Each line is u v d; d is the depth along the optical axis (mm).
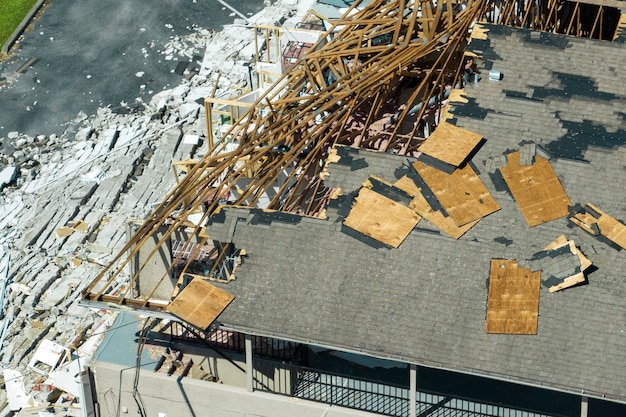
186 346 49188
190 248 50719
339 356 48938
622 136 48719
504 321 44125
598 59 51344
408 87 55969
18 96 73812
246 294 45719
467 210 46750
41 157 69125
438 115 54188
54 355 55344
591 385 42844
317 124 54312
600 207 46812
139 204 64625
